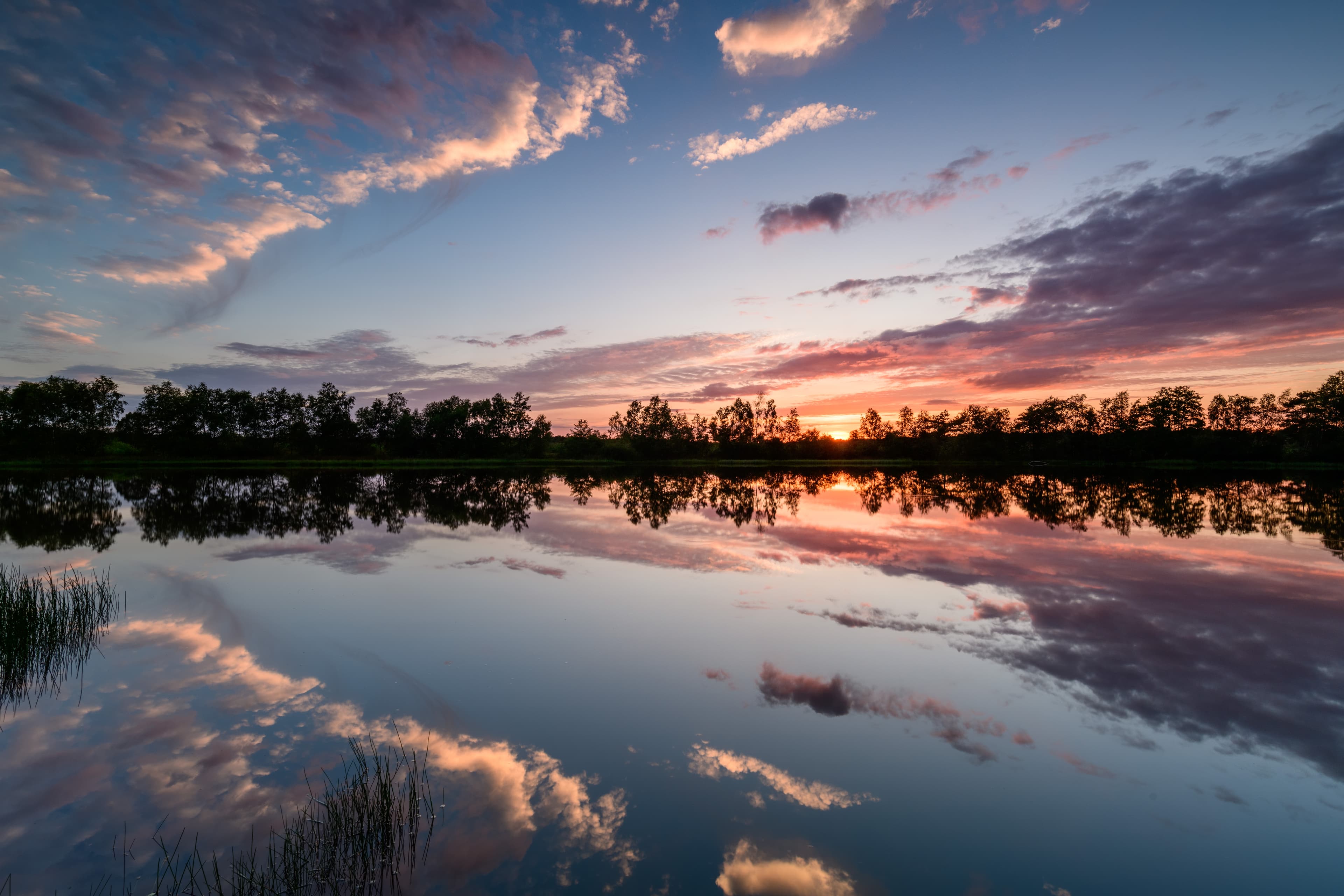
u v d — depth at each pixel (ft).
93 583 42.32
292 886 13.69
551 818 16.17
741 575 44.45
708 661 27.45
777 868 14.23
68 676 25.98
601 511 88.38
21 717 22.21
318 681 25.49
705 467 272.92
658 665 26.99
